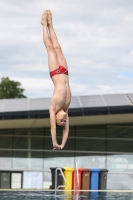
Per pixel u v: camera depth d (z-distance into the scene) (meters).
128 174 35.81
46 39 11.64
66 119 11.31
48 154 35.88
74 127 36.47
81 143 36.22
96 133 36.31
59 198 20.22
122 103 32.34
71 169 30.23
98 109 31.67
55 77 11.45
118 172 35.81
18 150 35.78
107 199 19.92
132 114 32.16
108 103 32.44
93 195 23.30
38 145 35.94
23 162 35.66
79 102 32.88
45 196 21.83
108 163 36.00
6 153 35.78
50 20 11.73
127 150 36.16
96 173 31.19
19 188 34.41
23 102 33.56
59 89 11.29
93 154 36.09
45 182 35.44
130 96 34.22
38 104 32.88
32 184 35.31
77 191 27.70
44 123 33.88
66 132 11.40
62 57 11.59
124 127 36.38
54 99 11.21
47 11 11.75
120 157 36.06
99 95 34.50
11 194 23.61
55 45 11.63
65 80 11.44
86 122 35.09
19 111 31.28
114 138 36.25
